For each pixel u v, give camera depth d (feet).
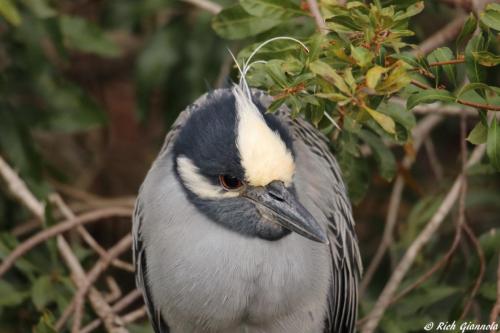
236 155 30.09
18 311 38.40
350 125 31.96
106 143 50.34
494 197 40.88
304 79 27.37
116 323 35.96
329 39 28.02
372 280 45.42
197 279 31.94
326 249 33.47
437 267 35.47
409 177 40.86
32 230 43.24
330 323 34.86
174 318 33.42
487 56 27.86
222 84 41.52
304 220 29.86
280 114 33.58
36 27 40.75
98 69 51.72
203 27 43.96
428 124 41.57
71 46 44.32
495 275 38.70
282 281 31.91
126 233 49.88
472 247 41.86
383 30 27.32
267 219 30.68
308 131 34.53
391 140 36.29
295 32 33.32
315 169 33.65
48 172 44.62
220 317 32.45
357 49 26.63
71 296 37.22
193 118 31.32
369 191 46.98
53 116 42.01
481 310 37.22
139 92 44.91
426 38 43.55
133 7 45.55
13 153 40.86
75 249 41.01
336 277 34.50
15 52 41.91
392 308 36.35
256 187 30.32
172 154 32.01
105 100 52.37
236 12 33.22
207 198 31.14
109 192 51.96
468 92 28.30
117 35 51.57
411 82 28.19
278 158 30.01
